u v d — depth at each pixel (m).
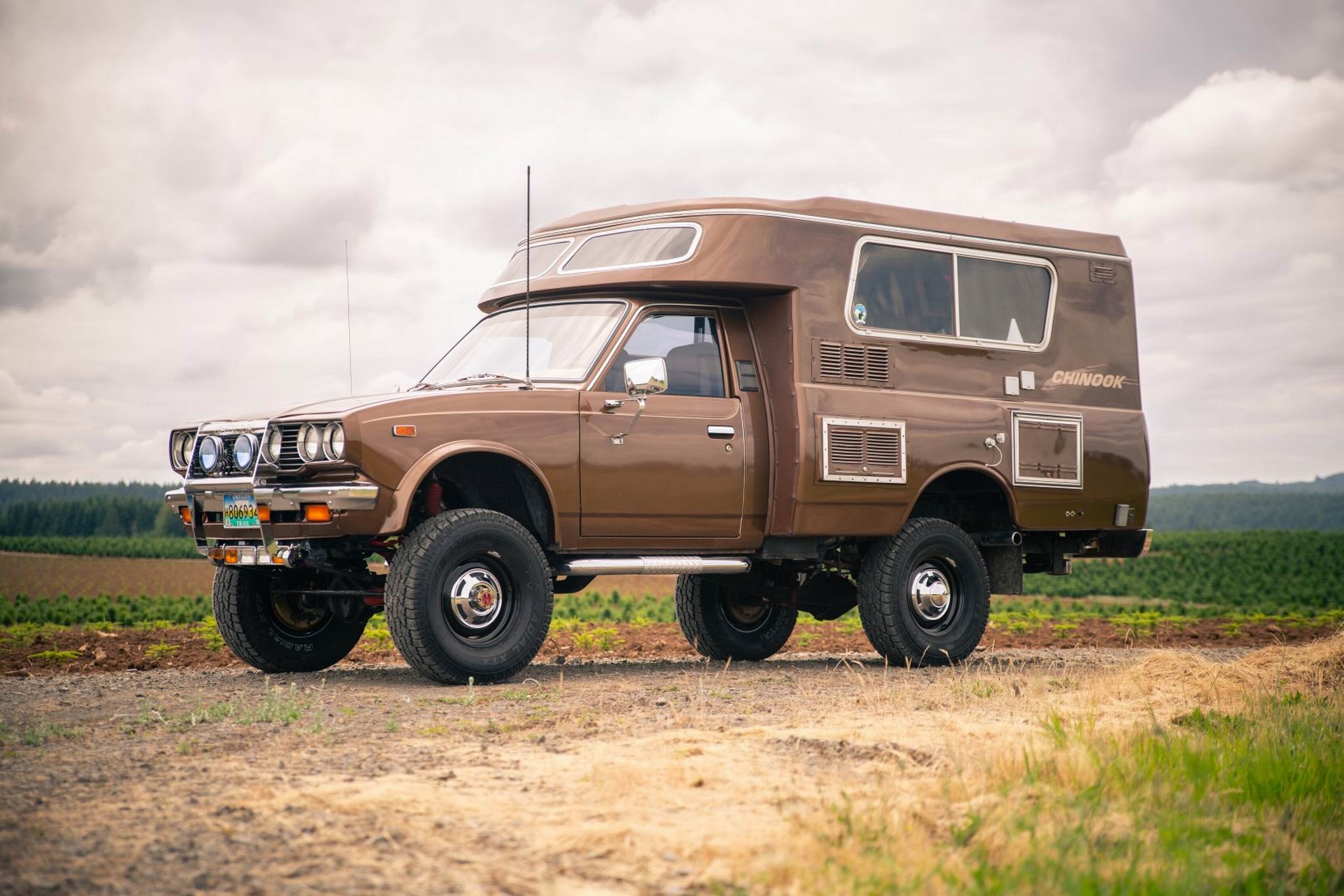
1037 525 10.15
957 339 9.80
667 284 8.77
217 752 5.48
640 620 17.31
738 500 8.92
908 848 3.90
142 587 37.81
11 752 5.49
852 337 9.25
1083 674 8.71
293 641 8.94
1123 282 10.91
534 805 4.42
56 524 103.56
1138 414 10.83
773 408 9.08
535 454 8.02
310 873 3.67
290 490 7.59
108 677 8.66
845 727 5.98
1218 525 185.38
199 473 8.20
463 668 7.72
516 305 9.58
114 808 4.38
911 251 9.68
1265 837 4.43
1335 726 6.29
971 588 9.83
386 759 5.25
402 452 7.56
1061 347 10.45
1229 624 16.42
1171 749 5.36
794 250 9.04
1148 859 3.96
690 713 6.66
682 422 8.67
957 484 10.26
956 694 7.45
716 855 3.85
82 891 3.50
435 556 7.64
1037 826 4.19
